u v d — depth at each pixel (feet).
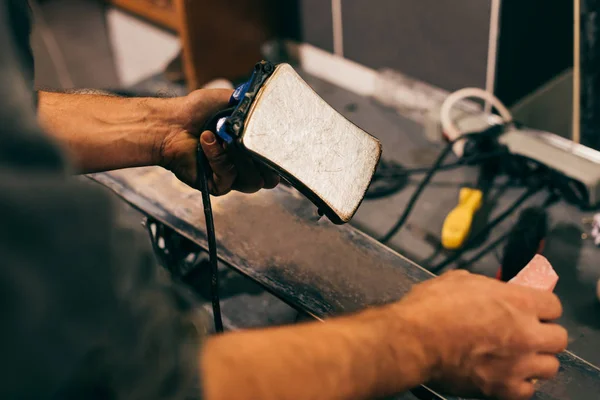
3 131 0.70
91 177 2.17
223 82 3.62
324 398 1.05
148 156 1.89
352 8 3.51
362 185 1.61
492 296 1.29
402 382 1.17
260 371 0.99
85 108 1.86
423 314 1.23
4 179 0.69
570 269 2.35
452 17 3.05
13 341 0.69
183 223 1.99
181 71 3.96
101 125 1.84
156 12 4.39
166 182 2.14
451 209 2.70
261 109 1.50
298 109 1.54
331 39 3.77
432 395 1.47
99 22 5.88
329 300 1.73
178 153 1.87
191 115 1.86
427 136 3.12
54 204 0.72
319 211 1.62
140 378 0.82
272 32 4.00
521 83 3.02
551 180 2.66
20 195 0.69
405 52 3.41
